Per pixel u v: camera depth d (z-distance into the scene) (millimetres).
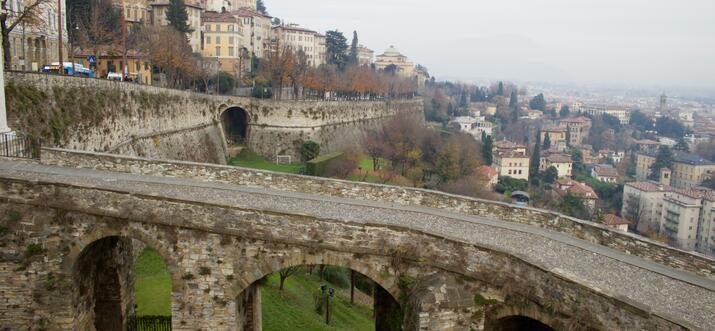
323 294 43844
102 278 27672
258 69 153500
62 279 24812
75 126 45469
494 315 21094
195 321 24031
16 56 67812
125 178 29703
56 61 82875
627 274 20688
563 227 25625
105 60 100312
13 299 25125
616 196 151750
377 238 22703
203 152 88375
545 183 151625
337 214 25625
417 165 114188
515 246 23000
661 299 18484
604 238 24078
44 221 24797
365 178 99625
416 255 22234
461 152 121688
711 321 16922
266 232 23188
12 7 65688
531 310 19828
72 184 24656
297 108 110750
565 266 21031
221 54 152750
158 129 70062
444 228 24812
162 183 29250
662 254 22141
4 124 34938
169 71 97312
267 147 108312
